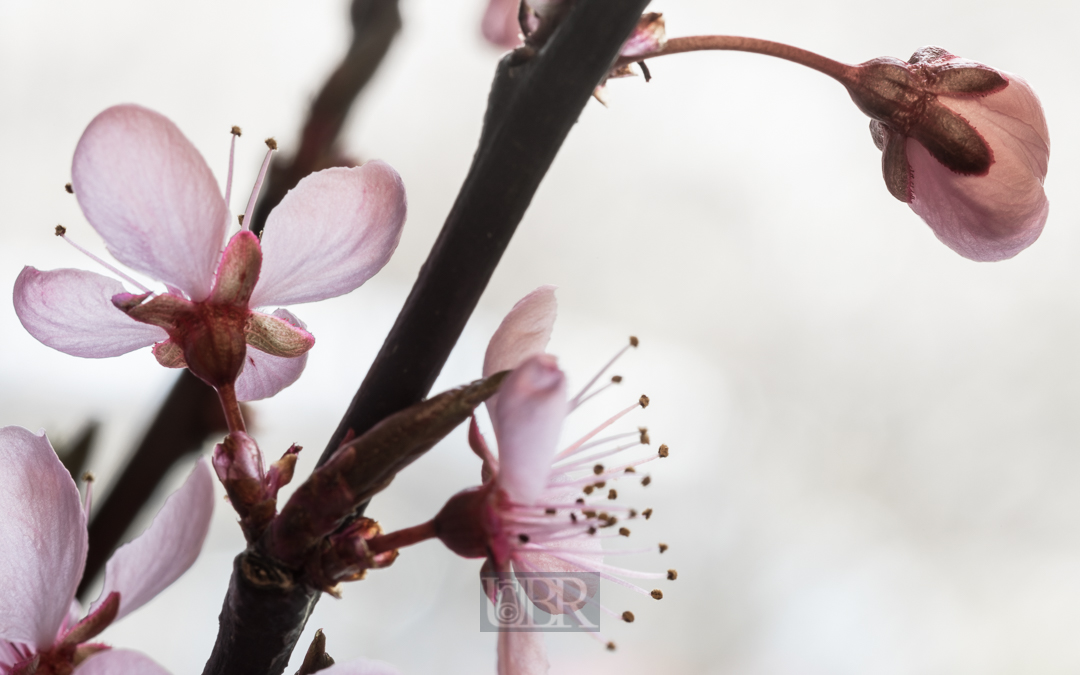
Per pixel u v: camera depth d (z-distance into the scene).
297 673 0.16
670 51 0.16
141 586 0.16
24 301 0.16
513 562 0.16
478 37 0.26
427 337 0.16
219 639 0.16
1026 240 0.17
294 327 0.16
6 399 0.39
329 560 0.16
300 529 0.15
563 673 0.44
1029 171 0.17
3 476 0.16
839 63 0.17
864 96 0.17
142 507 0.20
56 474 0.16
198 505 0.15
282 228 0.16
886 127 0.17
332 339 0.46
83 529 0.16
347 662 0.15
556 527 0.16
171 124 0.16
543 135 0.16
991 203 0.17
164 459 0.20
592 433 0.17
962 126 0.17
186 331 0.16
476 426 0.16
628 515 0.16
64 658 0.16
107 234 0.16
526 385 0.15
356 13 0.21
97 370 0.40
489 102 0.16
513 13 0.25
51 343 0.16
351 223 0.16
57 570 0.16
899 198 0.17
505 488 0.15
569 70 0.16
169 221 0.16
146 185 0.16
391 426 0.15
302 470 0.42
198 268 0.16
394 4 0.21
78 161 0.16
